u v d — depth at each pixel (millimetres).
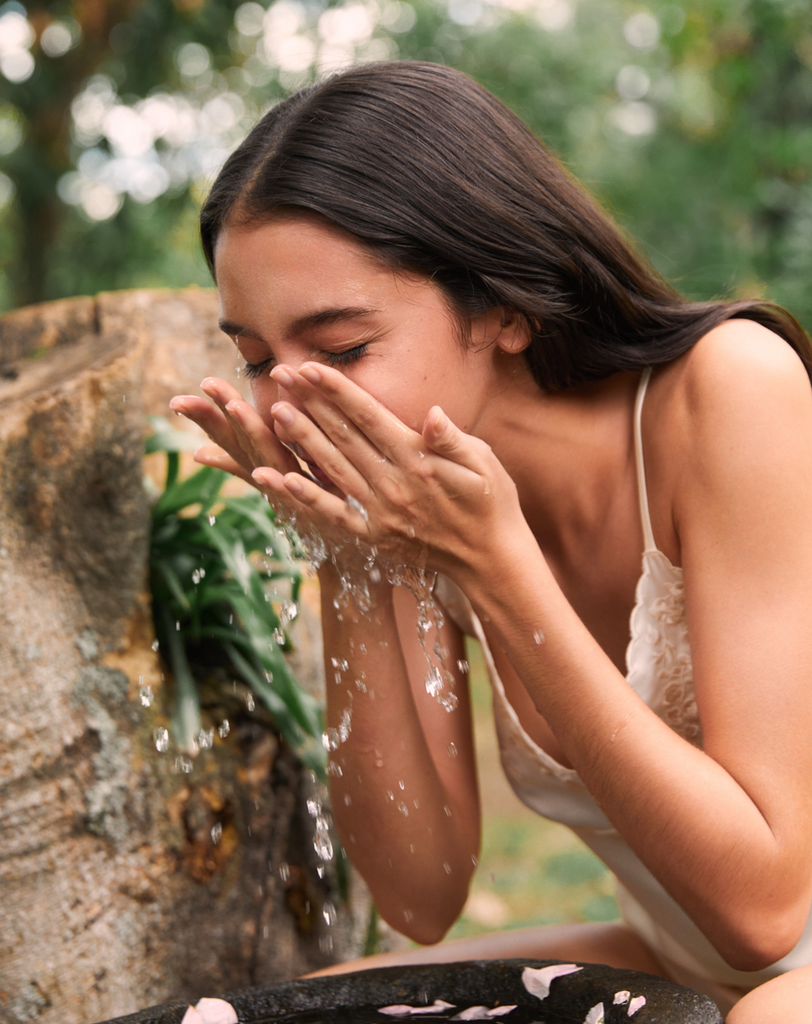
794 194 6703
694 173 8219
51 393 1668
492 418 1393
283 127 1230
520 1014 1129
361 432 1171
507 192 1280
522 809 3912
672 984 1036
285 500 1238
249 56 6723
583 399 1438
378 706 1504
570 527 1489
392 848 1550
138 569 1776
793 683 1184
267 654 1841
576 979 1117
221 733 1756
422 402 1231
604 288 1346
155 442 1942
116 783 1654
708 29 7012
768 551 1229
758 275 6656
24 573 1619
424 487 1167
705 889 1157
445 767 1669
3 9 5969
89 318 2537
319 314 1187
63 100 6230
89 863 1604
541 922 2814
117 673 1706
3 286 10031
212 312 2584
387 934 2275
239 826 1832
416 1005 1179
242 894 1824
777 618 1212
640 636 1377
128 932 1631
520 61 7891
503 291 1252
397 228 1186
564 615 1207
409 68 1301
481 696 5562
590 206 1396
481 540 1196
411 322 1213
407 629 1681
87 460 1696
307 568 1450
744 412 1263
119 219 6332
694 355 1348
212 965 1761
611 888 3041
